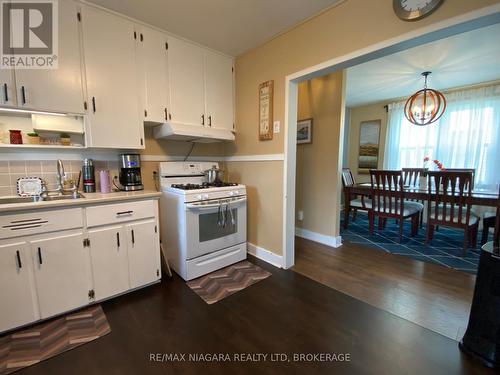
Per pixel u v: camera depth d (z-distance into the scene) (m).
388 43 1.58
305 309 1.80
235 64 2.89
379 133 5.23
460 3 1.28
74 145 2.00
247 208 2.89
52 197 1.91
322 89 3.18
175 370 1.27
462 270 2.42
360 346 1.44
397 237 3.52
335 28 1.87
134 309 1.79
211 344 1.46
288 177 2.42
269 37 2.40
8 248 1.47
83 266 1.74
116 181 2.36
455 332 1.55
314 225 3.38
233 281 2.22
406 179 4.15
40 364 1.31
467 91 4.07
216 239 2.40
